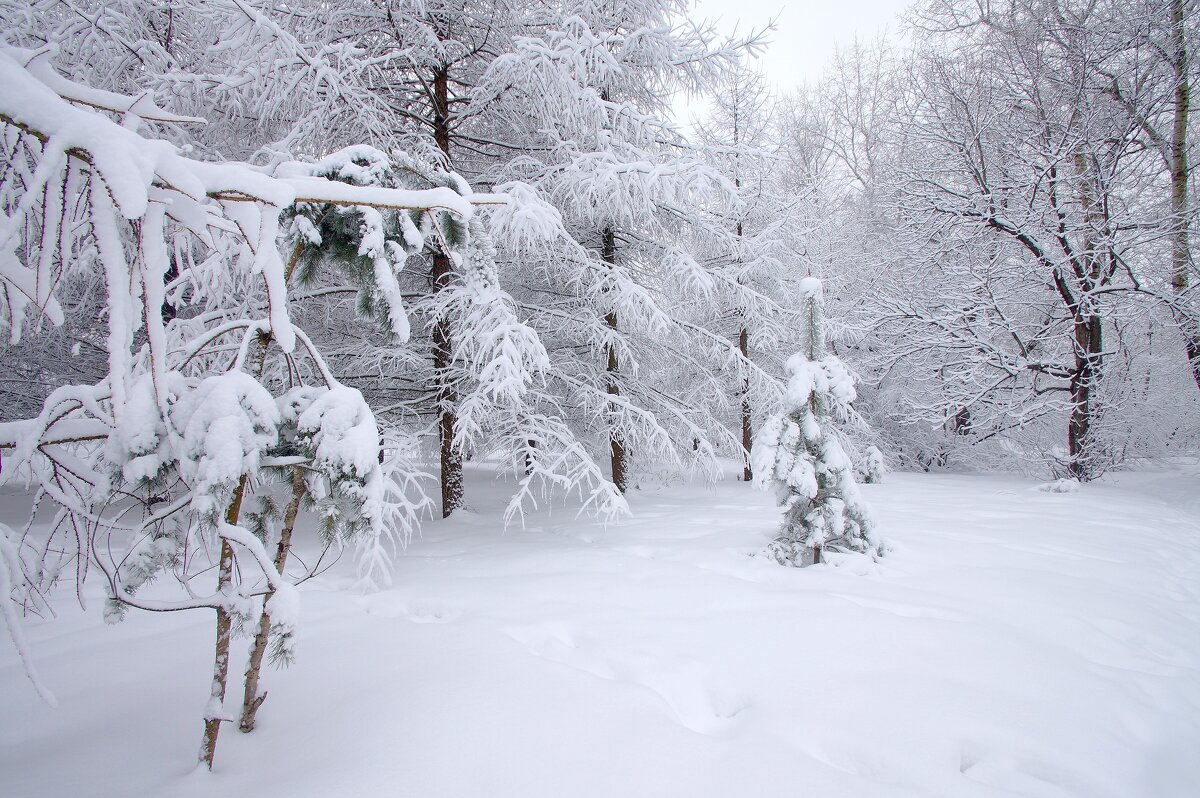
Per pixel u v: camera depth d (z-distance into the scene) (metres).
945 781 1.96
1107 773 2.08
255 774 1.91
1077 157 11.20
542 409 7.82
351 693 2.42
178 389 2.00
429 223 3.10
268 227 1.96
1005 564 4.71
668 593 3.85
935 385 12.80
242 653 2.86
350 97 5.50
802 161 19.23
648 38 6.88
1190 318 10.22
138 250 1.68
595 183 6.19
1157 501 8.48
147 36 7.18
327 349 6.66
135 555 1.96
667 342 9.19
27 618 3.50
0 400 7.98
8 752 2.05
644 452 9.45
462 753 2.00
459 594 3.87
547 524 6.84
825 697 2.48
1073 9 11.20
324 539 2.23
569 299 7.95
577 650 2.99
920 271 12.36
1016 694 2.54
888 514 6.96
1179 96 10.62
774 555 4.71
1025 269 11.09
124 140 1.48
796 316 11.51
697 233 8.23
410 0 5.85
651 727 2.20
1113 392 11.16
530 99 6.42
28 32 5.52
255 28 4.98
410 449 5.71
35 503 2.04
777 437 4.78
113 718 2.29
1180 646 3.34
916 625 3.27
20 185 1.90
